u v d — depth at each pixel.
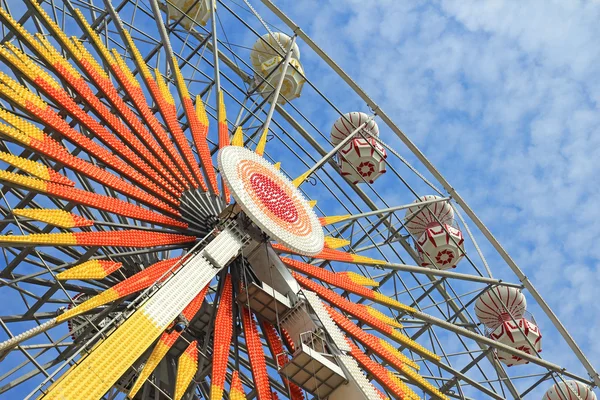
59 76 20.19
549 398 30.00
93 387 15.48
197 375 20.61
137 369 18.97
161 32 25.09
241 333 22.88
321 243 22.84
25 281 20.48
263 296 21.14
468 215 29.83
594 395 29.44
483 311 30.05
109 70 22.52
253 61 33.44
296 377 20.33
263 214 21.52
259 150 24.83
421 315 24.66
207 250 20.02
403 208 29.33
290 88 31.86
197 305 19.84
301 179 25.72
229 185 21.36
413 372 21.58
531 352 28.88
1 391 18.55
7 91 18.56
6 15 19.47
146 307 17.55
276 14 29.06
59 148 19.12
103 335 17.52
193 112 24.06
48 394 14.97
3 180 17.69
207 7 29.66
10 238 17.06
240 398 17.86
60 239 17.78
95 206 19.14
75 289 21.27
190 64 26.83
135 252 21.12
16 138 18.28
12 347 15.77
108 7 23.91
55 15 23.23
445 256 29.73
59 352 19.89
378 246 29.41
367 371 20.89
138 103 22.08
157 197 21.05
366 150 30.20
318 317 20.92
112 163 20.23
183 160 22.47
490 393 25.61
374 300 23.58
